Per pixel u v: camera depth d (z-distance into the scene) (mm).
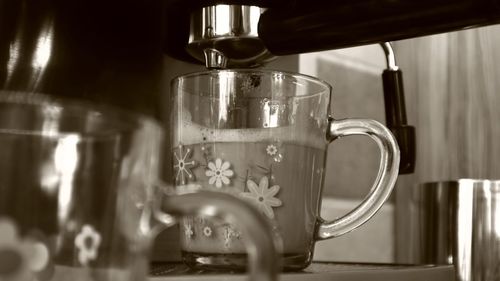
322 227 452
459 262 597
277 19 452
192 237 424
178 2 483
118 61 496
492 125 769
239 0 464
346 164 754
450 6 399
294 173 431
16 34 443
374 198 460
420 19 411
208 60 481
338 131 462
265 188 423
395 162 462
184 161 439
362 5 421
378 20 421
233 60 490
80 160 259
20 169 253
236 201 271
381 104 809
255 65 503
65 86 464
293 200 428
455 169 783
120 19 496
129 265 274
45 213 254
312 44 449
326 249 723
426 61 805
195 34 479
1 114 253
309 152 440
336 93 755
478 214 595
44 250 253
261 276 262
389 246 793
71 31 467
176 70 532
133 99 505
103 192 265
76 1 469
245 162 425
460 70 790
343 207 745
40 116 254
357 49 784
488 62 777
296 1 451
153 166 281
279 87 434
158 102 521
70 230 257
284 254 420
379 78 811
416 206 641
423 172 792
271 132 429
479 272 591
